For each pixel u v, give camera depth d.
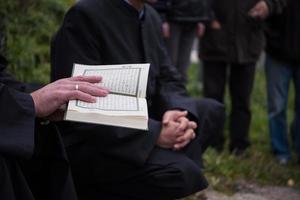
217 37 4.94
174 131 2.64
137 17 2.79
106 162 2.51
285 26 4.87
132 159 2.48
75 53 2.60
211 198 4.00
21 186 1.96
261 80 8.45
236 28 4.90
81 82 2.09
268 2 4.74
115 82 2.35
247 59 4.96
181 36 5.07
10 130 1.89
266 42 5.00
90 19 2.64
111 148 2.47
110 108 2.08
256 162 4.96
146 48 2.79
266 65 5.12
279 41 4.90
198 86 7.43
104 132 2.43
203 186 2.66
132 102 2.19
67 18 2.69
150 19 2.93
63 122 2.53
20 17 5.21
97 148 2.48
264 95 7.80
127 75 2.37
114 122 2.03
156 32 2.96
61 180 2.16
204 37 5.02
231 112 5.22
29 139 1.89
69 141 2.50
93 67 2.48
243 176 4.61
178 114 2.74
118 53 2.67
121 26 2.72
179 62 5.13
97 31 2.64
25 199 1.97
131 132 2.47
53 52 2.69
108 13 2.69
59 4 5.73
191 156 2.76
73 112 2.00
